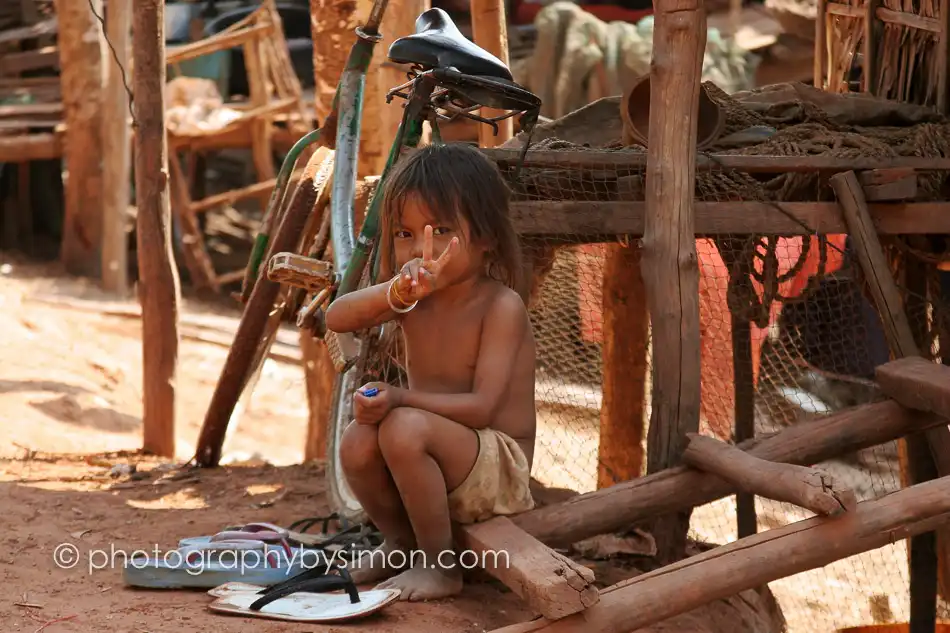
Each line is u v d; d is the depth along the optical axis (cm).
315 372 739
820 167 443
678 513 394
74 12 1330
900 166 446
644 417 605
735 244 501
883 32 601
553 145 468
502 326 323
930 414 404
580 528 356
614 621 287
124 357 1089
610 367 602
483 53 392
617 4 1587
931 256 489
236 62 1681
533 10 1555
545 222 431
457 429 314
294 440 1012
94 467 573
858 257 443
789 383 628
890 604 638
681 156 393
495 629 300
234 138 1384
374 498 330
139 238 658
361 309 311
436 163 315
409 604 320
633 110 481
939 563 555
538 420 667
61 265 1403
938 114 511
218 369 1127
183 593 329
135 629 292
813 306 611
